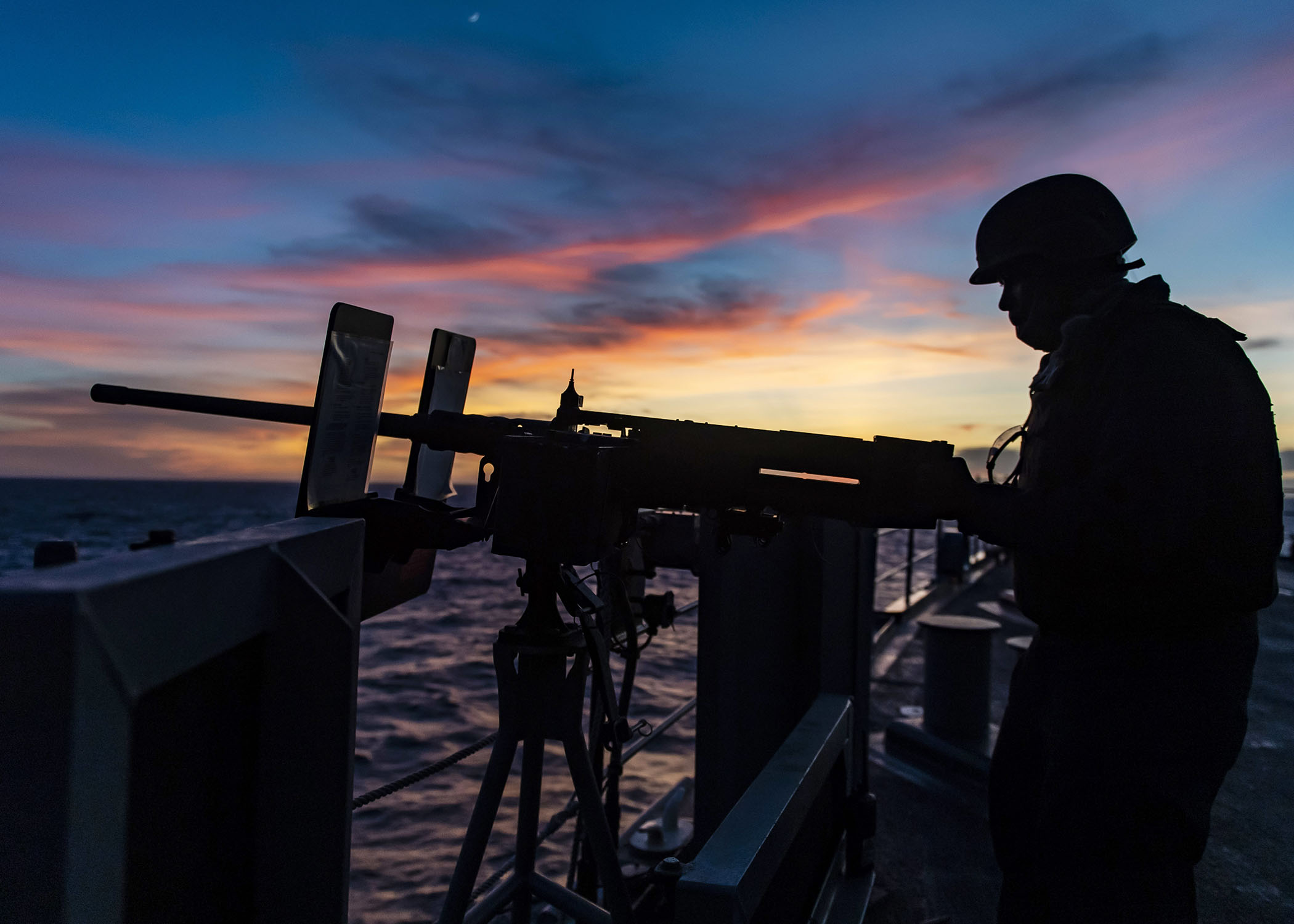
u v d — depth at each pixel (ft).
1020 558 5.31
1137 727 4.68
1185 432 4.31
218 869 2.55
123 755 1.86
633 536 7.89
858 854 8.79
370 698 55.16
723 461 5.38
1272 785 12.07
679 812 11.73
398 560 5.29
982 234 5.77
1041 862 5.04
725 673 9.82
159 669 2.01
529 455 5.00
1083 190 5.39
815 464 5.34
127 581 1.89
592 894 8.20
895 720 15.12
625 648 7.47
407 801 33.45
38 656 1.71
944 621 14.35
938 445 5.28
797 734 7.77
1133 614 4.69
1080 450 4.84
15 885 1.69
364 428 5.07
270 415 5.70
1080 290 5.39
